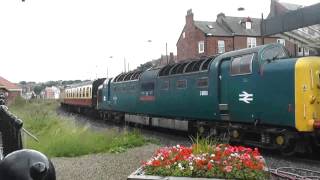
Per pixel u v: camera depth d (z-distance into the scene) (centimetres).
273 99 1331
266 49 1398
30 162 249
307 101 1232
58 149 1457
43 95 13475
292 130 1305
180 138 1948
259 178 729
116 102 2984
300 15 1786
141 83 2458
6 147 505
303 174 1012
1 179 245
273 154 1418
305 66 1237
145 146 1628
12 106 4941
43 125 2339
